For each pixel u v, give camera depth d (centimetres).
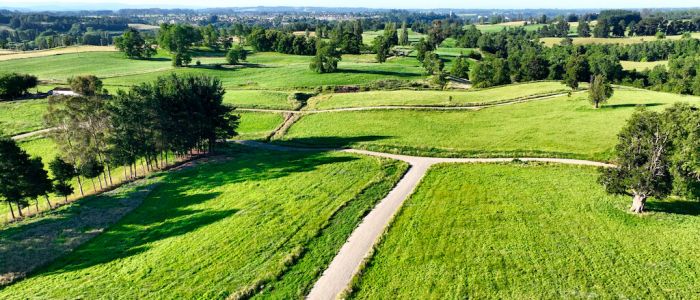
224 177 6725
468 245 4316
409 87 13438
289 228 4828
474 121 9225
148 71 15975
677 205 5128
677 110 4894
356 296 3666
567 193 5456
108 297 3778
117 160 6800
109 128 6712
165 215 5444
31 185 5597
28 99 11700
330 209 5269
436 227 4706
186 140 7756
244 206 5525
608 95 8988
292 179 6425
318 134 9044
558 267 3894
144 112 7094
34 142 8838
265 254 4312
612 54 18725
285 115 10675
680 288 3544
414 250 4278
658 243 4212
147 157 7562
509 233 4509
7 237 4969
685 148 4688
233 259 4262
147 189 6388
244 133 9588
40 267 4378
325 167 6919
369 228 4775
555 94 10862
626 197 5309
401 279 3847
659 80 15962
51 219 5453
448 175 6300
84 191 6794
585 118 8606
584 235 4406
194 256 4359
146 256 4431
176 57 16562
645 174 4728
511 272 3859
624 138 5100
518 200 5303
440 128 8888
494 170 6425
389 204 5397
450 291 3659
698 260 3903
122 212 5581
